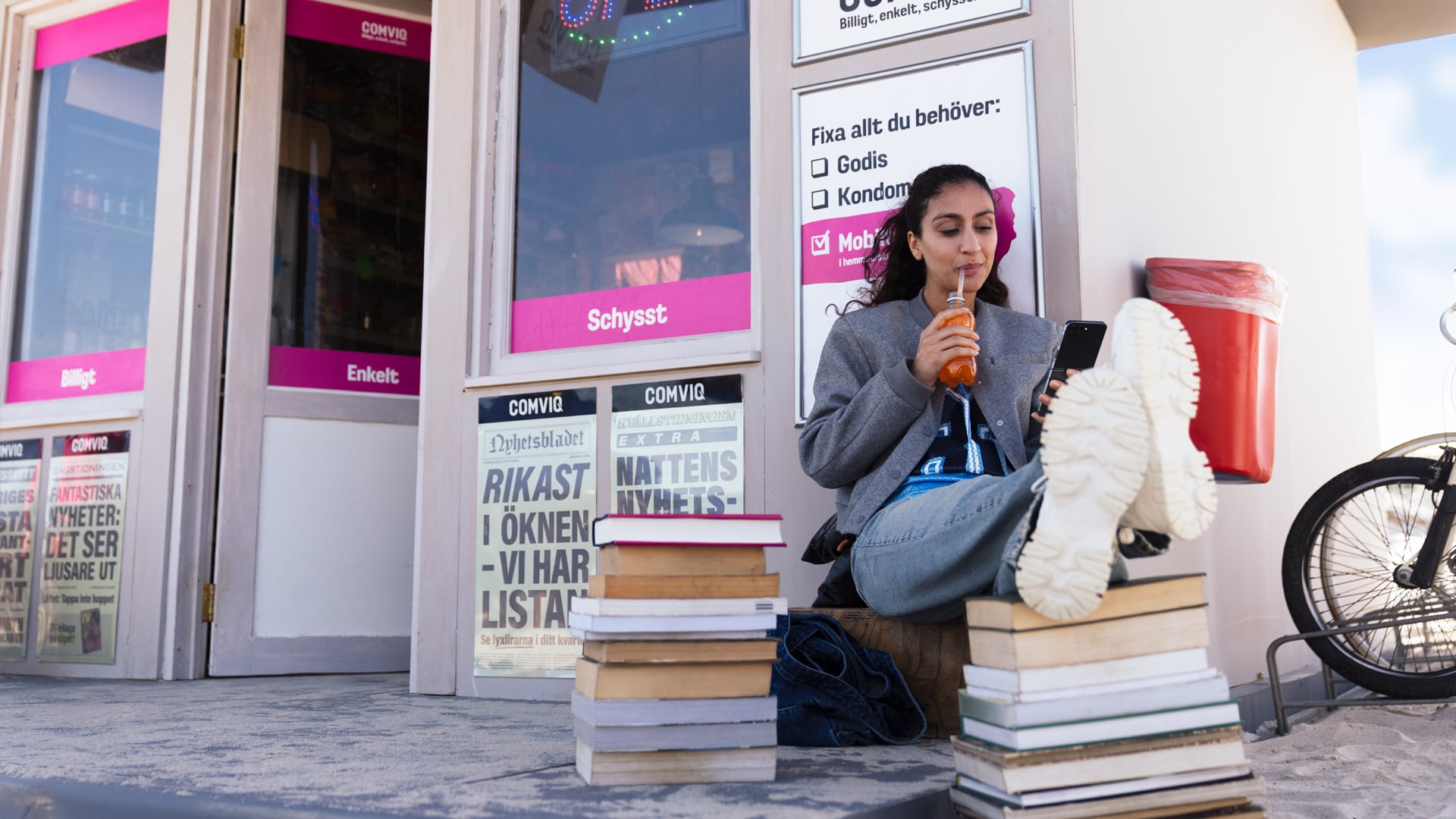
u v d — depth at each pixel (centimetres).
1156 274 281
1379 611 286
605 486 307
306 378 418
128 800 166
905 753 198
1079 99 264
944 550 181
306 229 428
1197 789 141
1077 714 139
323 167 434
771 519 176
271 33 426
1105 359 265
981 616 149
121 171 437
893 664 217
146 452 403
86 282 439
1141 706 141
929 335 206
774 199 297
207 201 413
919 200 229
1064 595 137
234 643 394
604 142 331
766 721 168
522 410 321
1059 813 136
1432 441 304
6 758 201
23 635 418
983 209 225
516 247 339
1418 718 289
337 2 442
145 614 393
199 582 395
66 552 415
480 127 342
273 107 423
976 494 177
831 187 290
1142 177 294
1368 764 225
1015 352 223
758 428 291
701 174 316
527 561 314
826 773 175
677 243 317
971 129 274
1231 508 325
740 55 315
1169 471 138
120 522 404
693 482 296
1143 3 306
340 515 416
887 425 209
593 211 330
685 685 167
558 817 141
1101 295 265
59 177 452
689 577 168
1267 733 283
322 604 409
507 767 184
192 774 179
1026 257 263
